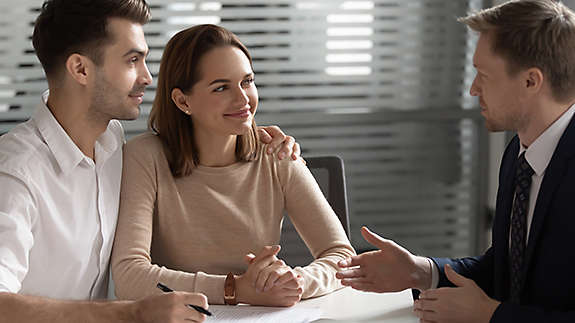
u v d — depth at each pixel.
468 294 1.61
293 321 1.64
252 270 1.79
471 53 4.11
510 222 1.82
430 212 4.22
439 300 1.62
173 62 1.99
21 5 3.64
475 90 1.77
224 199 2.05
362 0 3.97
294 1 3.90
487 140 4.22
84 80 1.79
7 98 3.69
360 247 4.11
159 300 1.51
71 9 1.77
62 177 1.80
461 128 4.20
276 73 3.95
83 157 1.82
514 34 1.65
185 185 2.05
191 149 2.05
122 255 1.89
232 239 2.04
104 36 1.77
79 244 1.82
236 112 1.96
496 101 1.70
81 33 1.76
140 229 1.93
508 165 1.88
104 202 1.90
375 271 1.87
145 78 1.86
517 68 1.65
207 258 2.03
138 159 2.02
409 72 4.07
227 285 1.78
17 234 1.63
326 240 2.06
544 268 1.64
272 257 1.80
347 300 1.83
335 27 3.96
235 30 3.87
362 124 4.08
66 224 1.79
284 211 2.18
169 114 2.04
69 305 1.52
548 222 1.63
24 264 1.65
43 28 1.79
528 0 1.68
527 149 1.73
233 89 1.96
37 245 1.75
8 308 1.49
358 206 4.13
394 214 4.18
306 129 4.03
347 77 4.02
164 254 2.04
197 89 1.96
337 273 1.86
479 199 4.27
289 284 1.76
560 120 1.68
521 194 1.74
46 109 1.82
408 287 1.86
